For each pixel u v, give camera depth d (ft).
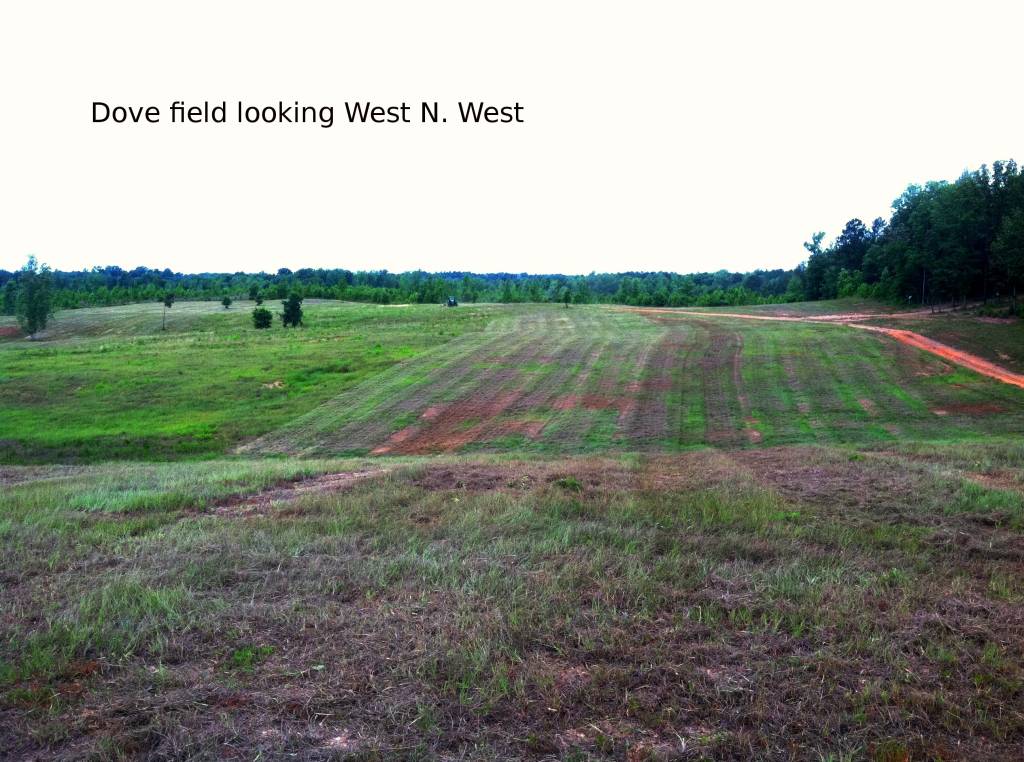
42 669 15.81
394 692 14.82
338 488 36.60
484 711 14.06
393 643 16.88
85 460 79.92
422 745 13.00
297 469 45.52
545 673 15.42
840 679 15.31
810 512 29.66
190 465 57.67
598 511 29.48
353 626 17.95
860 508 30.53
